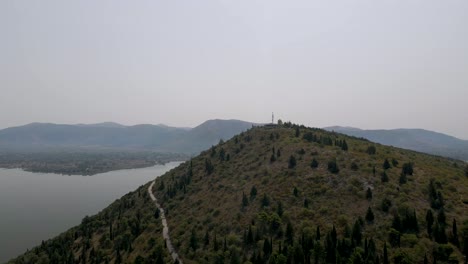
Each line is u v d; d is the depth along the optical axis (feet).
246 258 291.58
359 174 369.09
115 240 394.93
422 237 265.54
